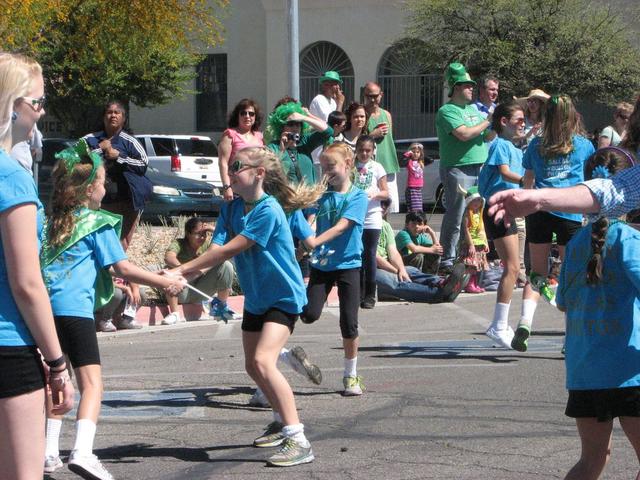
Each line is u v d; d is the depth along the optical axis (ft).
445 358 37.11
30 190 15.57
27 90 16.03
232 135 45.03
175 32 101.14
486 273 56.70
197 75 146.00
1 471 15.72
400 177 110.01
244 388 32.73
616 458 24.32
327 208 30.99
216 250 24.38
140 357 38.65
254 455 25.08
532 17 129.08
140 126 164.25
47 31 93.56
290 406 24.39
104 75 130.82
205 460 24.67
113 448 25.76
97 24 95.71
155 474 23.52
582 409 17.69
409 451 25.13
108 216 23.21
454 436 26.45
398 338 42.01
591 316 17.58
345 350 31.27
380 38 147.02
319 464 24.16
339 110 55.01
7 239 15.35
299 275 25.08
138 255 60.59
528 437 26.27
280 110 40.98
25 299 15.43
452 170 54.13
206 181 92.43
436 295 51.19
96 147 45.47
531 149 35.73
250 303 25.17
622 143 19.94
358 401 30.48
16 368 15.52
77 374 22.52
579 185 16.76
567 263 18.22
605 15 128.57
